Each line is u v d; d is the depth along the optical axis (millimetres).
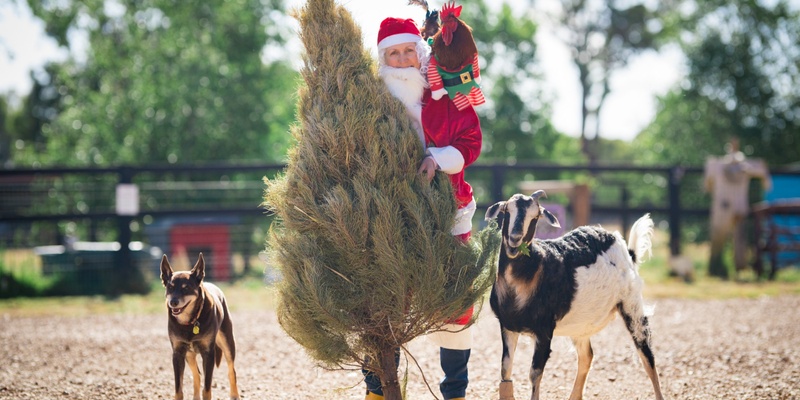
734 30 28531
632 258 6086
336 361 4723
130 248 14766
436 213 4707
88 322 11320
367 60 4930
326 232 4656
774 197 18891
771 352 8312
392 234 4562
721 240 16562
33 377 7363
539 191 5316
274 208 4914
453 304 4727
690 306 12523
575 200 15961
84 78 27422
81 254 14977
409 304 4703
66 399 6418
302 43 4969
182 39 23016
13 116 54812
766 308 12180
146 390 6781
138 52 23516
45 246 17281
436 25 5262
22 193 16281
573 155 35469
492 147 30797
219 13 24234
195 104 22312
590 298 5500
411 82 4961
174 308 5422
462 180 5133
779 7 27828
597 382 7023
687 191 24484
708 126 28344
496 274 5199
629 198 27922
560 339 9008
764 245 16906
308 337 4656
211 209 15273
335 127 4703
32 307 12906
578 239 5738
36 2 20391
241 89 23609
